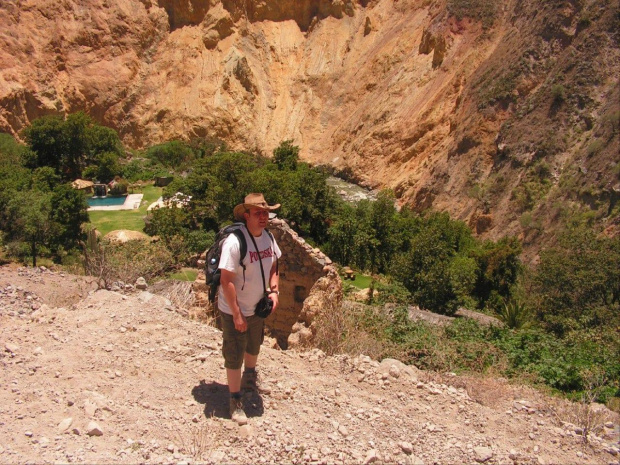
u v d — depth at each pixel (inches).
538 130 1674.5
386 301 689.6
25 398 175.2
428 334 388.8
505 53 1963.6
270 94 2871.6
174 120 2741.1
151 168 2304.4
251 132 2748.5
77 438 156.3
